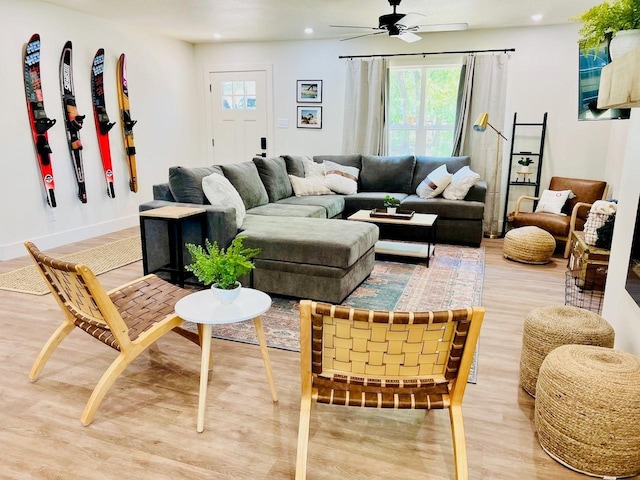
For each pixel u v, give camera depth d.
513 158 5.61
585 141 5.30
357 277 3.48
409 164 5.70
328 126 6.33
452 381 1.48
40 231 4.63
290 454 1.76
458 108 5.60
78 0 4.31
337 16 4.81
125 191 5.67
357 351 1.42
